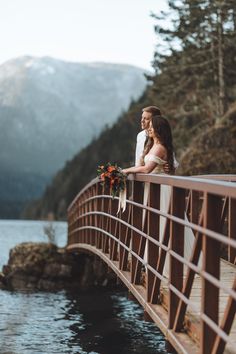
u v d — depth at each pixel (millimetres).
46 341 10609
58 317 13102
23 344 10320
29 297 16344
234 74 32750
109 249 10836
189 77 34625
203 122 32125
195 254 4680
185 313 5551
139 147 8172
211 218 4258
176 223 5398
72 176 120375
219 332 3971
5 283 18812
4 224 90688
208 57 32969
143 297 6934
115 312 13836
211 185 4066
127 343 10430
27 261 18922
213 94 32594
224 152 26641
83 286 18609
